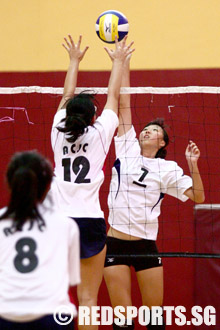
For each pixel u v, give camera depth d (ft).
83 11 46.47
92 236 26.68
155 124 34.22
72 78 30.50
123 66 32.09
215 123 39.37
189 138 39.40
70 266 20.56
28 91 33.17
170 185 32.94
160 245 38.93
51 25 46.60
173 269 38.83
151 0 46.21
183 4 46.14
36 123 40.09
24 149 39.96
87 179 26.78
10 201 20.20
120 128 33.12
